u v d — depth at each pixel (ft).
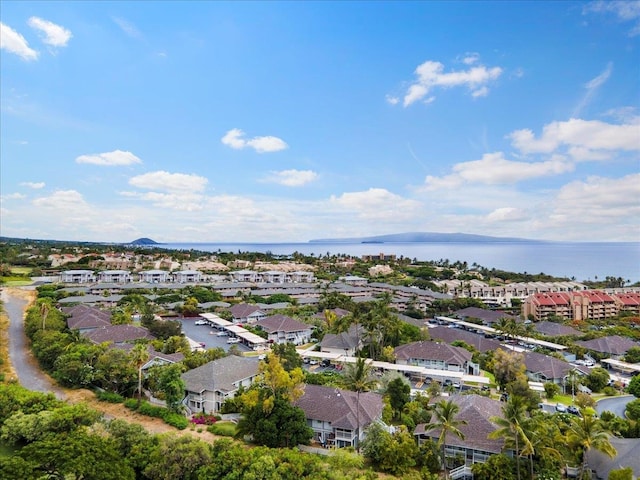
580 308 615.16
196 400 245.24
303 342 440.04
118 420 179.63
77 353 264.31
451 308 619.67
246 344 406.41
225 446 172.24
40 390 246.27
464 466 190.39
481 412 211.61
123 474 143.23
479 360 371.15
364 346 394.52
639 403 260.01
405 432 201.77
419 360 356.18
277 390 210.59
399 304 615.57
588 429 174.19
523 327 479.00
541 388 302.86
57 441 142.00
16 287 577.84
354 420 209.87
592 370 345.92
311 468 164.25
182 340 341.82
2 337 352.28
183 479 159.63
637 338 472.44
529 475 173.68
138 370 250.57
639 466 177.99
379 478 178.60
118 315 418.10
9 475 123.24
